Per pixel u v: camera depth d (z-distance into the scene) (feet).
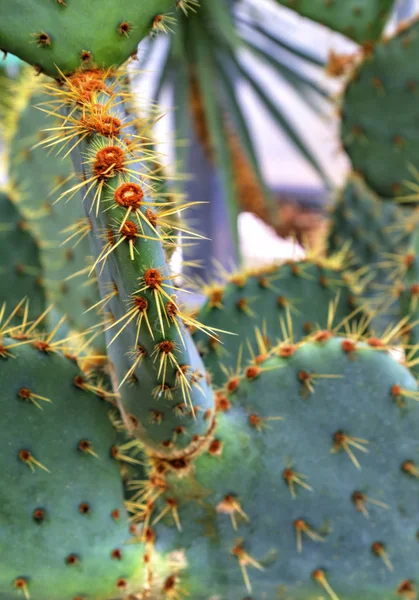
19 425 2.81
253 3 7.40
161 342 2.54
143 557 2.88
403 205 4.60
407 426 3.04
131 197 2.42
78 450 2.87
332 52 4.91
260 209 8.13
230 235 6.45
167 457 2.88
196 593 2.93
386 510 3.03
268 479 2.96
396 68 4.39
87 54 2.51
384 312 4.16
